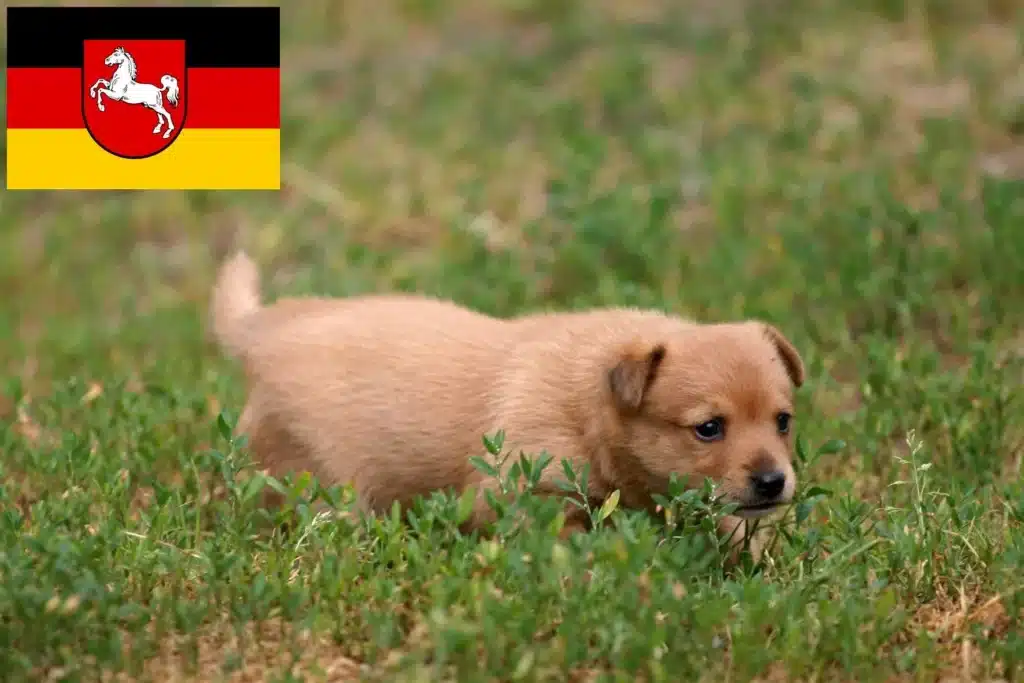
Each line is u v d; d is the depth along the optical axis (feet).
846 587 25.57
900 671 24.57
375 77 73.72
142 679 23.86
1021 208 47.85
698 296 45.47
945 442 34.55
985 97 58.70
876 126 58.70
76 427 36.35
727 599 24.30
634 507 29.17
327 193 60.18
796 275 46.39
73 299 56.03
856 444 34.14
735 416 27.71
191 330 49.73
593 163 56.90
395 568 26.30
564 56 72.18
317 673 23.53
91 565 25.27
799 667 23.77
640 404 28.09
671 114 63.05
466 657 23.22
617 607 23.70
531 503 25.96
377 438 30.76
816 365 38.60
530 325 31.19
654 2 78.69
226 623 25.48
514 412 29.12
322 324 32.55
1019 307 42.91
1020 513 27.78
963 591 26.50
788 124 59.57
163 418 36.09
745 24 72.54
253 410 32.40
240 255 36.63
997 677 24.59
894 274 44.34
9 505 29.63
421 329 31.53
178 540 28.25
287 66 75.77
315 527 27.43
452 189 59.16
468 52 75.51
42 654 23.72
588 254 48.80
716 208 52.54
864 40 68.03
